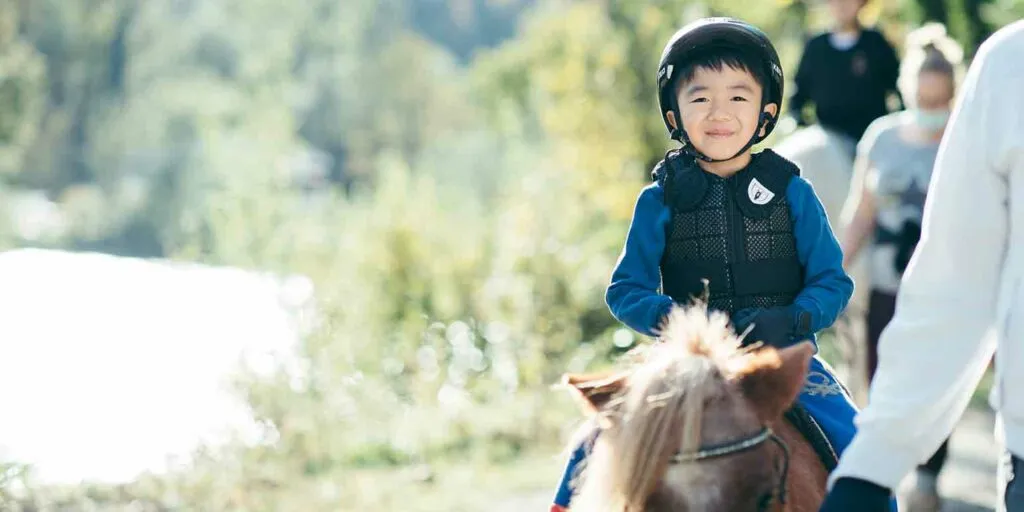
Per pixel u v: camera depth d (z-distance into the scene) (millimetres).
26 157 68312
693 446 3176
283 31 80188
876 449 3336
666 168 4344
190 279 28875
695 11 16766
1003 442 3420
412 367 13609
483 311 14359
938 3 11844
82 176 71438
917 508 7871
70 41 68188
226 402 10945
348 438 11461
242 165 29266
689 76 4199
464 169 55406
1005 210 3318
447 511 9297
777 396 3357
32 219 57656
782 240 4273
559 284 14070
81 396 13930
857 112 9211
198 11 78250
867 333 8164
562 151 18734
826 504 3365
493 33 130500
